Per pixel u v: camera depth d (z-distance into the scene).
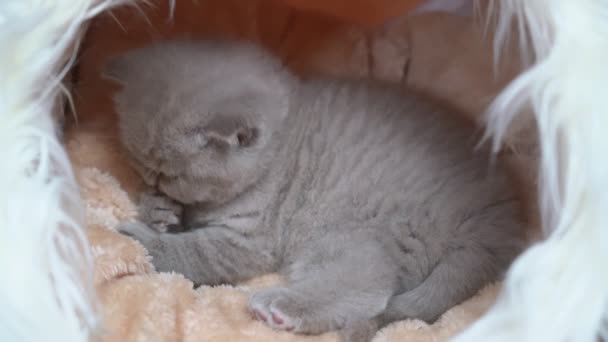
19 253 0.26
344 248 0.34
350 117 0.36
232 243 0.35
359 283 0.33
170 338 0.30
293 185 0.36
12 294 0.26
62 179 0.28
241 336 0.31
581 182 0.26
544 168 0.28
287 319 0.32
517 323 0.26
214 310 0.32
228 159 0.34
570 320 0.26
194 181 0.34
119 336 0.29
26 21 0.28
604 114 0.27
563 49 0.27
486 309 0.31
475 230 0.33
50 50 0.28
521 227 0.33
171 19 0.38
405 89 0.38
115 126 0.37
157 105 0.34
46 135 0.28
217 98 0.34
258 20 0.44
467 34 0.44
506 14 0.30
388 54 0.44
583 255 0.26
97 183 0.35
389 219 0.34
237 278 0.36
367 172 0.35
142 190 0.36
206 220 0.36
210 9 0.42
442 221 0.34
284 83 0.36
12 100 0.28
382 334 0.32
